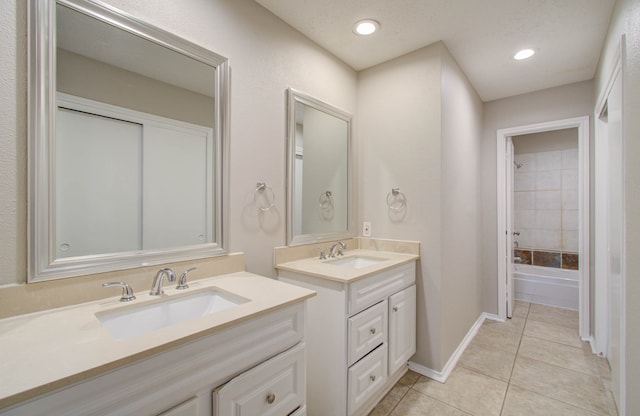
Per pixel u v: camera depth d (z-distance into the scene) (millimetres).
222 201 1415
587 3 1603
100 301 1028
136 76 1160
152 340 733
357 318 1458
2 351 677
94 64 1050
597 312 2270
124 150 1130
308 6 1635
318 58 2006
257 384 941
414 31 1872
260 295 1104
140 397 691
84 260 1009
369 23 1785
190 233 1320
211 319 866
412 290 1984
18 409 536
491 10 1668
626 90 1295
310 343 1546
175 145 1271
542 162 4016
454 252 2215
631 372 1197
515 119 2932
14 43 877
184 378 770
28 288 896
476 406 1668
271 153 1675
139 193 1169
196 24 1329
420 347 2041
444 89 2018
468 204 2584
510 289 3066
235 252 1484
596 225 2305
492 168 3059
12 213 876
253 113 1574
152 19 1186
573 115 2633
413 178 2086
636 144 1171
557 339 2529
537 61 2260
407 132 2117
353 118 2330
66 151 985
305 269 1586
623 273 1270
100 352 672
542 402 1696
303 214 1882
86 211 1030
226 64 1425
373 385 1571
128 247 1134
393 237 2182
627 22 1304
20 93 887
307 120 1915
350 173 2285
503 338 2559
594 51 2102
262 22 1628
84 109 1026
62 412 584
